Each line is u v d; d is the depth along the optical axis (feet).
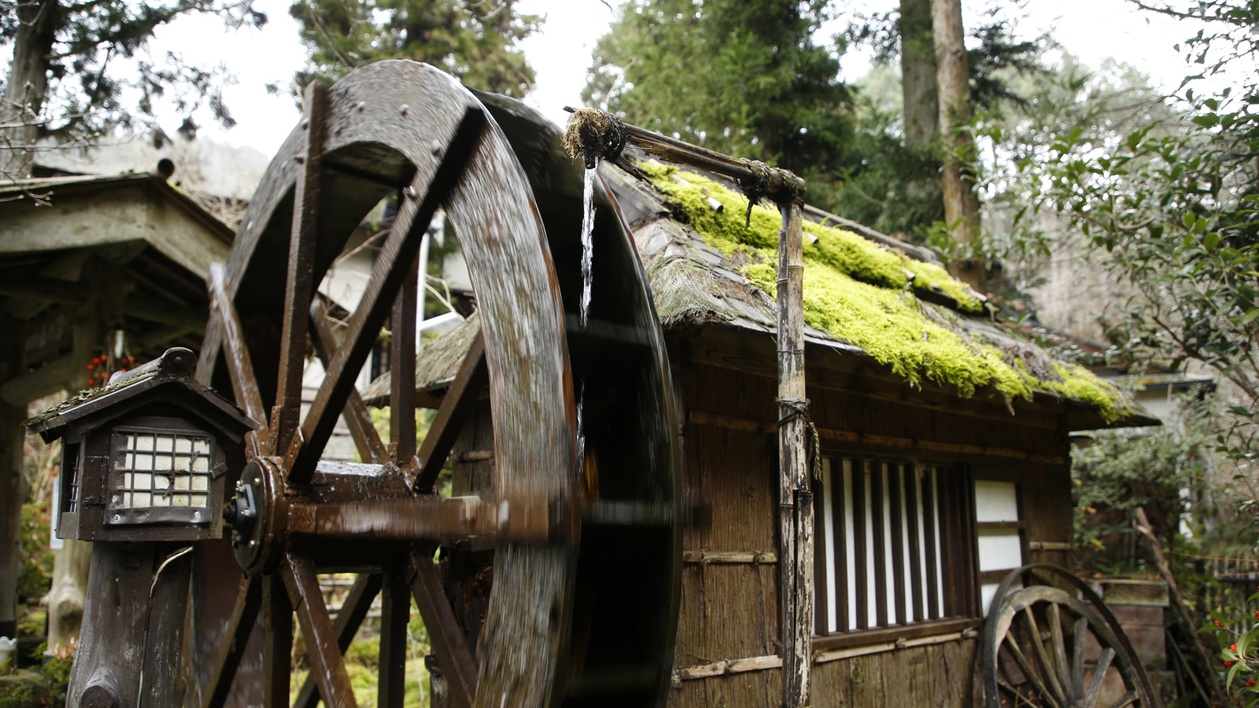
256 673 11.81
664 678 8.23
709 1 33.24
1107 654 15.46
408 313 10.61
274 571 9.09
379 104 9.55
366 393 15.49
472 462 13.51
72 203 15.99
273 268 12.16
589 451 9.65
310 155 10.35
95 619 7.89
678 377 10.46
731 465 11.03
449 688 8.80
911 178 30.48
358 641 24.09
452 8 32.53
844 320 11.32
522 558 6.97
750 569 11.04
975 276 24.62
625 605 8.87
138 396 8.09
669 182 12.37
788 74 32.53
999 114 26.96
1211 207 15.48
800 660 8.21
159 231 16.89
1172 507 24.23
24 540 26.21
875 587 13.32
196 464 8.44
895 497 14.05
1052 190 16.49
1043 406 15.11
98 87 20.11
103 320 17.75
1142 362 18.16
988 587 15.40
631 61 36.17
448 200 8.63
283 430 9.68
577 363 9.21
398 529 8.18
